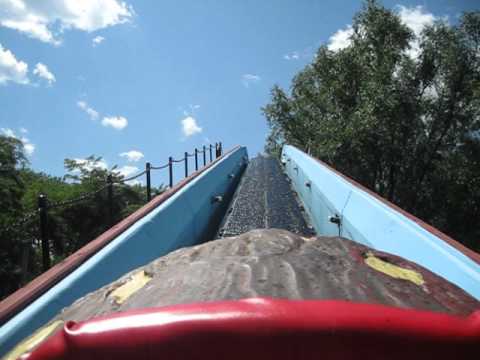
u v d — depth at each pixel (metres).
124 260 4.17
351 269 2.23
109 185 6.47
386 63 25.95
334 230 7.25
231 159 15.92
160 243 5.23
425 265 3.77
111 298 2.23
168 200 6.48
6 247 12.02
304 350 1.16
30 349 1.97
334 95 29.16
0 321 2.72
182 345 1.18
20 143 16.97
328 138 25.64
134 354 1.20
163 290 2.09
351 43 29.56
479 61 24.66
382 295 1.99
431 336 1.18
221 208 10.45
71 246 20.41
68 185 24.81
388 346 1.16
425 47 25.34
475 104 25.02
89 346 1.22
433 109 26.41
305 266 2.21
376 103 23.67
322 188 8.82
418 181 28.17
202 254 2.58
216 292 1.95
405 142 26.02
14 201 15.84
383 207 5.33
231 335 1.18
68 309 2.34
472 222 26.95
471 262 3.40
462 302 2.06
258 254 2.42
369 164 27.03
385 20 28.30
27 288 3.13
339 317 1.20
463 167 26.28
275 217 9.78
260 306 1.25
